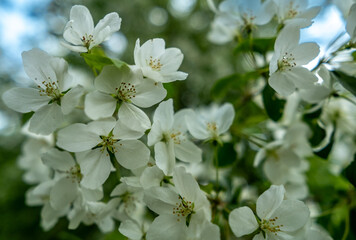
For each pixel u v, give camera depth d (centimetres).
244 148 46
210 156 44
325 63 37
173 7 81
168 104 35
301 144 42
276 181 42
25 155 46
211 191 37
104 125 33
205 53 74
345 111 44
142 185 34
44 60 34
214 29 45
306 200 46
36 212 58
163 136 35
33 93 35
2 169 65
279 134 44
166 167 34
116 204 36
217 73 70
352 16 36
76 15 35
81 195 36
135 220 36
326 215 42
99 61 34
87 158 34
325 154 40
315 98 39
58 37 71
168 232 34
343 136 45
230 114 38
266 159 42
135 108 34
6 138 69
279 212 34
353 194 42
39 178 44
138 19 76
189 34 78
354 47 37
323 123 41
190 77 69
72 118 41
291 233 34
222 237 40
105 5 72
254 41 41
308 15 38
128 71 34
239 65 68
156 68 35
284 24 39
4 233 56
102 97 34
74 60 59
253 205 36
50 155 36
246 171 46
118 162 34
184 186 34
